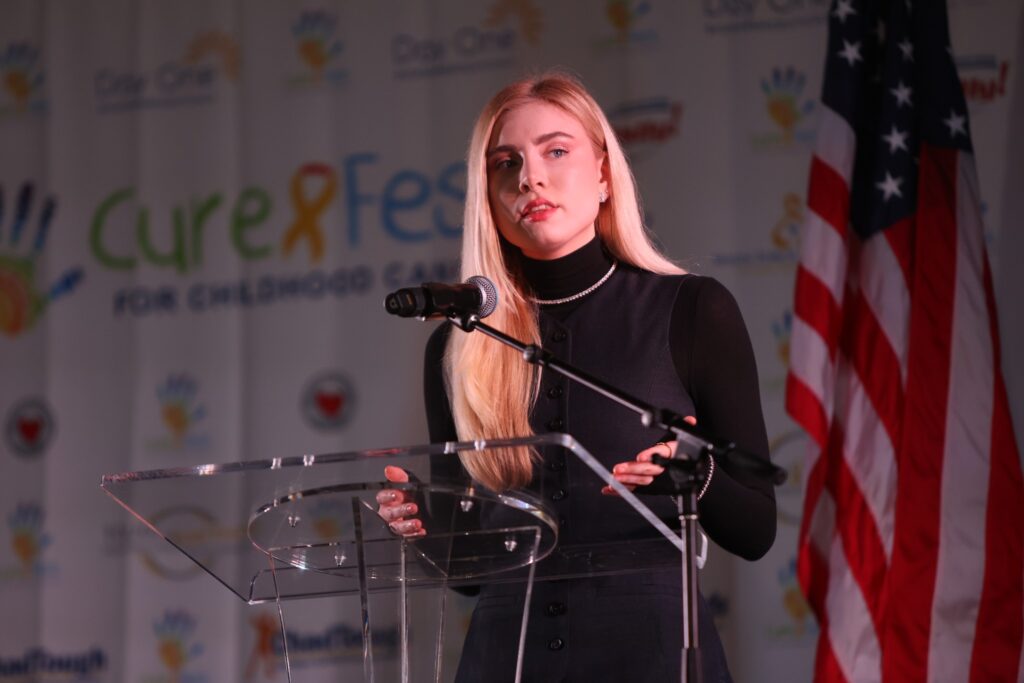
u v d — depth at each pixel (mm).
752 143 11586
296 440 12258
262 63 12867
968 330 10047
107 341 12773
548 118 5949
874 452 10102
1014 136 10961
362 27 12695
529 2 12297
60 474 12617
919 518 9805
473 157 6078
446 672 10594
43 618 12359
